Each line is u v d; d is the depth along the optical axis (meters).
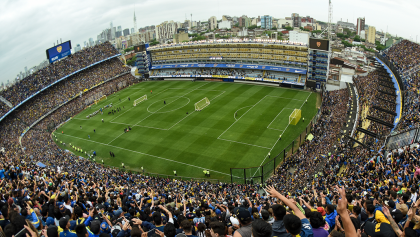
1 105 102.69
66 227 12.80
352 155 49.12
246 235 9.61
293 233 8.07
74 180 40.75
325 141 62.66
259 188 51.25
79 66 132.75
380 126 58.41
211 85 121.12
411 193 19.00
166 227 11.34
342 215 7.61
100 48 146.75
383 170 32.16
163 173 62.50
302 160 57.88
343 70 121.50
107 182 49.47
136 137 80.19
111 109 104.19
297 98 98.19
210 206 23.47
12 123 101.81
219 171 60.84
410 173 26.53
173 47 136.00
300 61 109.81
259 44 117.75
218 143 71.62
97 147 77.75
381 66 101.06
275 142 69.69
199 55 132.50
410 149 34.31
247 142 70.75
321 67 102.31
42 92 117.31
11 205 17.23
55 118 105.06
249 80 120.00
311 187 41.78
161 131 81.69
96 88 129.12
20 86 112.00
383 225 10.09
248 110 90.31
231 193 45.44
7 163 41.56
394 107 64.75
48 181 36.22
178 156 68.19
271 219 14.40
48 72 122.44
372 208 11.95
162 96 112.62
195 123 84.31
